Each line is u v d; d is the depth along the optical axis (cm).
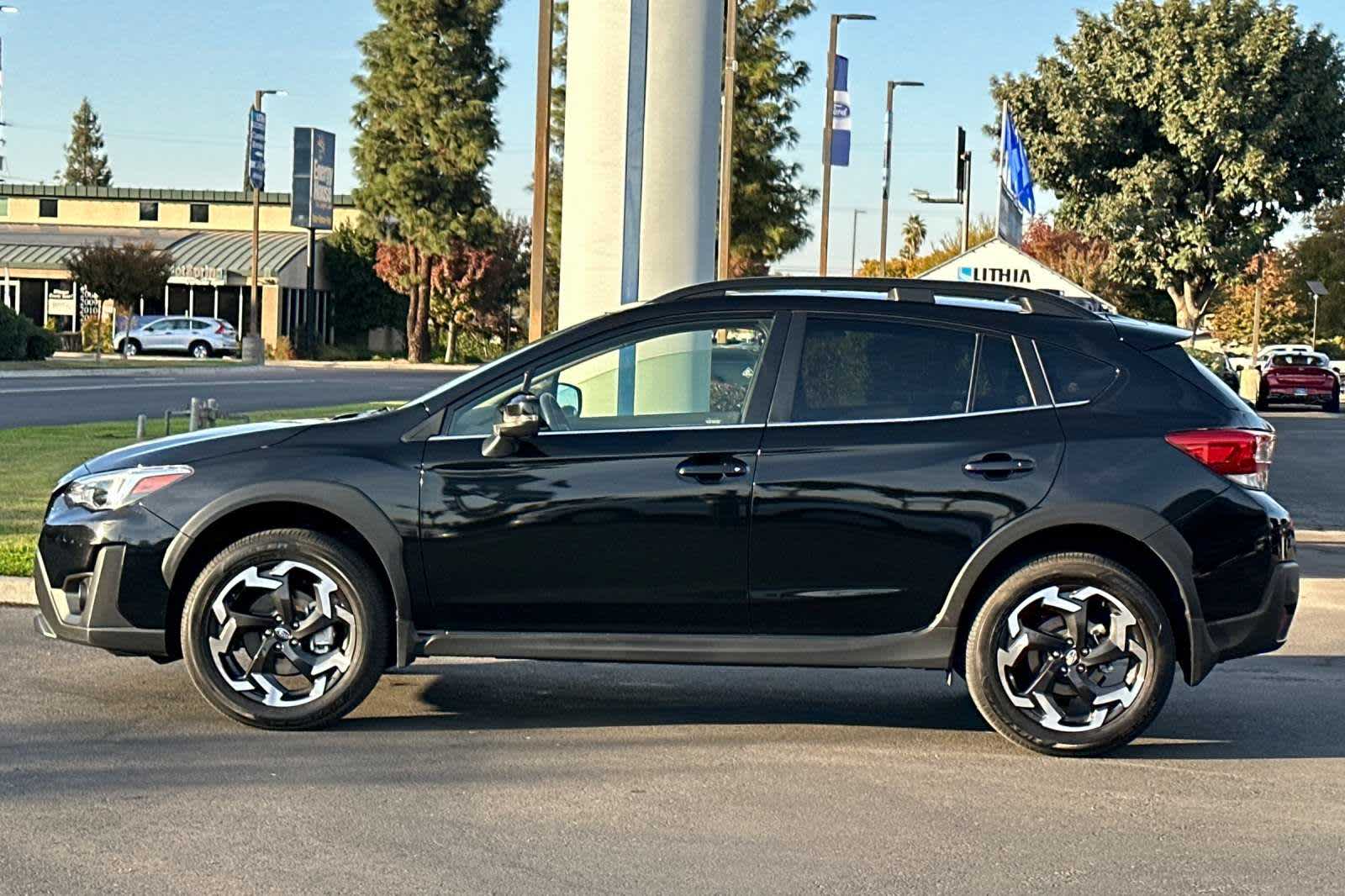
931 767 643
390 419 677
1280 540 665
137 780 595
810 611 660
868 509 653
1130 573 653
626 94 1289
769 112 4638
